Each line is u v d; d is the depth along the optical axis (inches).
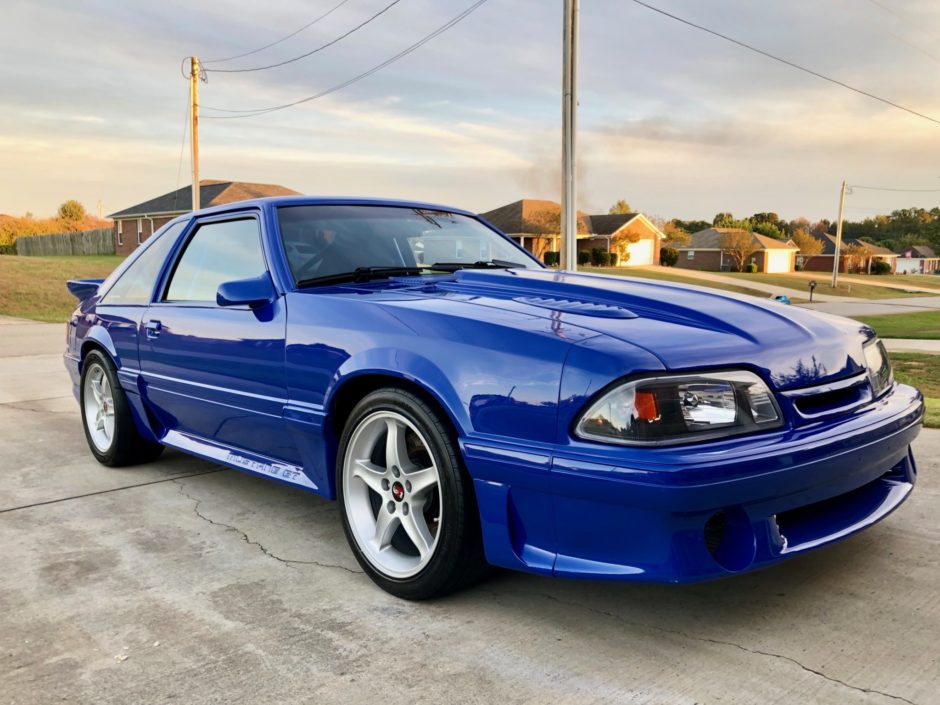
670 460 74.9
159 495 146.8
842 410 90.7
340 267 123.6
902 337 679.1
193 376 133.0
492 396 86.6
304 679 80.0
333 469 110.2
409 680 79.4
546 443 82.4
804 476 81.4
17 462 172.2
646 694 75.5
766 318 96.6
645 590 100.3
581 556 82.6
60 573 109.0
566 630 89.7
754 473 77.2
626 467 76.0
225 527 128.5
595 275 125.1
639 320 91.5
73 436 199.0
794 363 87.7
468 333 91.4
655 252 2309.3
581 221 2165.4
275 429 117.5
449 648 86.0
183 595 101.3
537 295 107.7
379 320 101.1
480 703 74.9
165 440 149.9
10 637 90.0
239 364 121.1
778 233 3794.3
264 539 122.7
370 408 100.6
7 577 107.8
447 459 91.4
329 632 90.4
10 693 78.0
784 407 84.4
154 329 142.9
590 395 79.7
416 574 96.8
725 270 2669.8
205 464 170.6
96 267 1207.6
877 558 108.0
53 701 76.5
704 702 73.9
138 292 155.2
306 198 136.4
